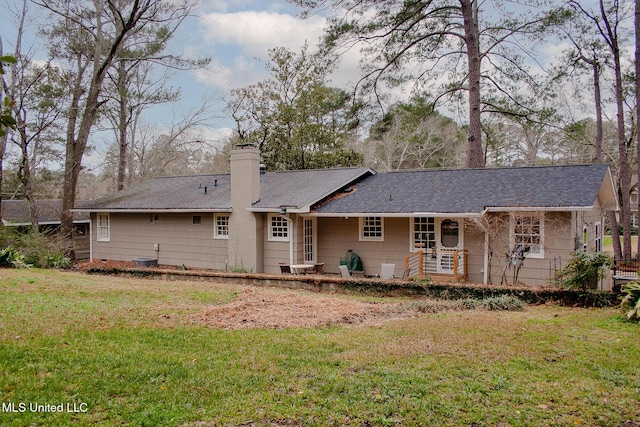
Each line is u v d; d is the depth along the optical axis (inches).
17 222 915.4
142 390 192.9
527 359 242.1
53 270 700.0
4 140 878.4
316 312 363.3
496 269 541.6
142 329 294.7
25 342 251.4
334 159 1217.4
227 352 250.2
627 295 351.6
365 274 640.4
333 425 167.0
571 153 1429.6
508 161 1622.8
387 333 297.6
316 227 677.3
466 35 832.3
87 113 856.3
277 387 200.4
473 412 178.5
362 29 810.8
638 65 721.6
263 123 1280.8
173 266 764.0
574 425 169.8
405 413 176.7
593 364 236.4
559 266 506.3
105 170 1487.5
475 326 313.0
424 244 600.7
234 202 678.5
